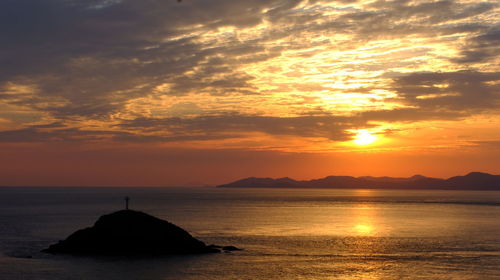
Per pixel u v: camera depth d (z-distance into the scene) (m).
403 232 100.25
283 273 55.84
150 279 52.69
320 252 71.12
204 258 64.88
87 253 67.38
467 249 74.94
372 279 53.16
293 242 82.31
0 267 57.69
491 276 54.66
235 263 61.62
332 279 53.09
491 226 115.06
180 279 52.62
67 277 53.03
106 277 53.25
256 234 94.25
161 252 68.06
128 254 67.06
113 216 74.06
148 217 74.38
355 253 70.31
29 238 85.38
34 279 52.00
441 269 58.59
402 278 53.66
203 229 103.38
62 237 86.81
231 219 131.50
